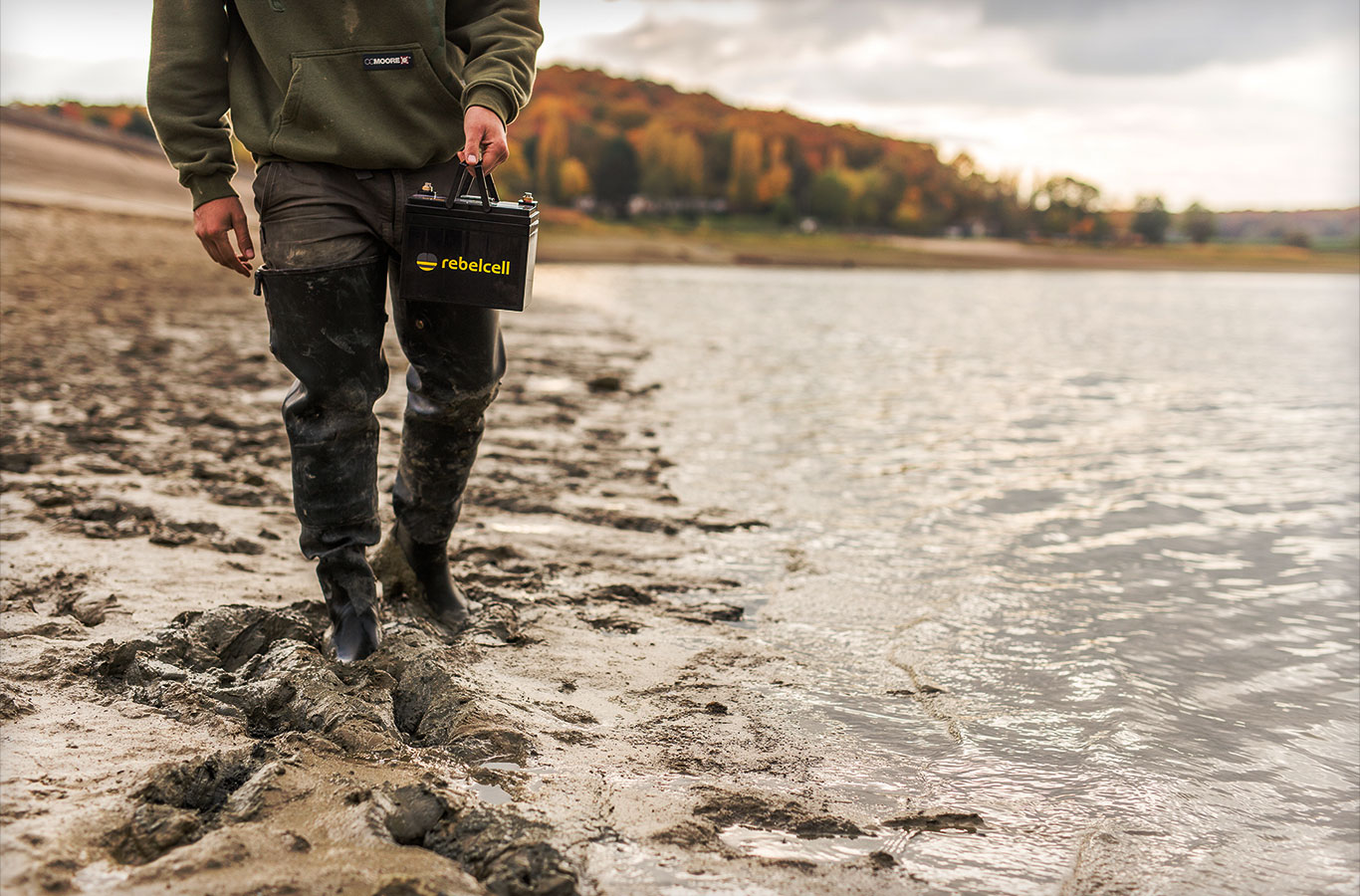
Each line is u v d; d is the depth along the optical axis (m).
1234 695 2.71
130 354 8.10
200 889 1.51
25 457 4.46
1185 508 4.93
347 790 1.82
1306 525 4.62
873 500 4.97
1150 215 173.25
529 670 2.62
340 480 2.48
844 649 2.96
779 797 2.01
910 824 1.95
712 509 4.64
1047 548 4.19
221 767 1.89
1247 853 1.90
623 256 72.06
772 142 176.38
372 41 2.33
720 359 11.69
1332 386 10.62
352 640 2.53
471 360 2.55
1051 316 26.38
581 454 5.75
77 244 17.97
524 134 151.88
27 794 1.76
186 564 3.27
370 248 2.42
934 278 70.19
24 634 2.57
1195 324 24.22
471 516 4.25
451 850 1.71
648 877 1.68
